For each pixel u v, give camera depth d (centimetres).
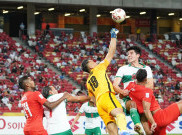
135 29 11738
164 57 8181
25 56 7019
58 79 6247
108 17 11488
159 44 8725
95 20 8556
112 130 1642
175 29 12100
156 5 8500
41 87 5822
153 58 7988
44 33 8244
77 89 5947
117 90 1702
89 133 2628
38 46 7531
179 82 7106
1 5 8531
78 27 11312
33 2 7694
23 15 10106
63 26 11019
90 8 8538
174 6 8619
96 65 1744
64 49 7619
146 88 1656
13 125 3806
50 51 7450
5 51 6925
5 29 10088
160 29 12100
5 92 5425
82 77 6681
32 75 6166
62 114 1795
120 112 1595
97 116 2614
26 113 1820
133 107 1650
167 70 7556
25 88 1866
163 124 1667
